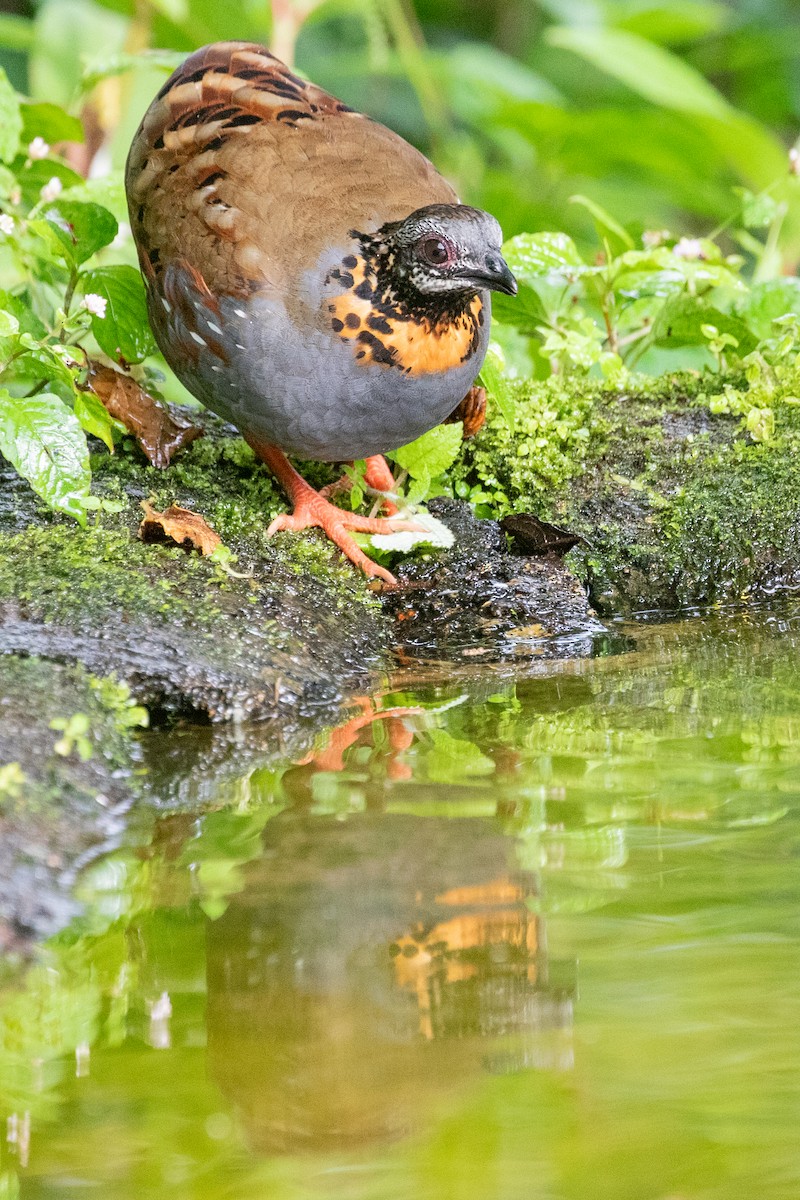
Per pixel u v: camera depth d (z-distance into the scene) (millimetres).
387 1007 4391
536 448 9656
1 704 6246
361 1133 3881
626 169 19656
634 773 6281
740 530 9602
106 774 6125
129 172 8828
